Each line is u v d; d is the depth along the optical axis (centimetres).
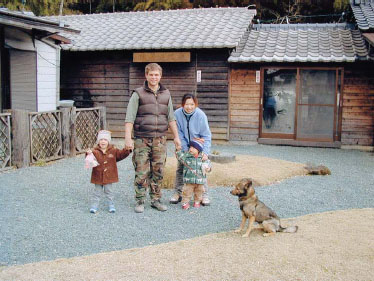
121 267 377
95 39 1255
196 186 558
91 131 984
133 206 570
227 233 459
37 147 827
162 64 1212
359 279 355
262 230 469
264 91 1166
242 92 1172
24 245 432
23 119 782
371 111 1100
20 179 704
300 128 1152
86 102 1292
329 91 1124
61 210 547
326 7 2077
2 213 530
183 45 1126
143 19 1398
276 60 1088
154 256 399
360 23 1116
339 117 1122
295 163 839
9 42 927
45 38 1048
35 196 609
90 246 432
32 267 378
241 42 1224
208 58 1178
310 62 1113
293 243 427
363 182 733
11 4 2125
